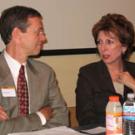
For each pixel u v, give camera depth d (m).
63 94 6.08
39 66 4.77
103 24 5.02
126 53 5.36
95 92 5.01
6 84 4.39
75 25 6.07
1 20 4.51
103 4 6.31
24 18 4.39
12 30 4.42
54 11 5.84
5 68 4.45
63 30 5.95
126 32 5.04
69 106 6.15
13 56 4.49
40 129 4.14
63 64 6.03
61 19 5.92
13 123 4.05
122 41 5.04
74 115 6.17
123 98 4.98
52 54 5.87
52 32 5.85
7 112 4.34
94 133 3.79
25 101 4.47
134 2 6.63
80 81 5.11
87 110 4.88
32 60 4.79
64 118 4.70
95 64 5.23
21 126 4.07
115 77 5.11
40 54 5.73
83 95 4.99
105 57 5.02
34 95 4.55
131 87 5.00
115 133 3.40
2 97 4.34
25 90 4.50
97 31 5.04
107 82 5.04
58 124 4.57
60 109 4.75
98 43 5.08
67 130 3.91
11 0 5.45
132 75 5.32
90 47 6.24
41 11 5.71
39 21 4.49
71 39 6.05
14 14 4.41
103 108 4.92
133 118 3.60
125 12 6.55
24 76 4.54
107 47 4.97
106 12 6.36
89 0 6.17
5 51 4.57
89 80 5.05
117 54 5.03
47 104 4.76
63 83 6.06
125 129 3.58
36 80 4.62
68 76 6.10
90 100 4.97
